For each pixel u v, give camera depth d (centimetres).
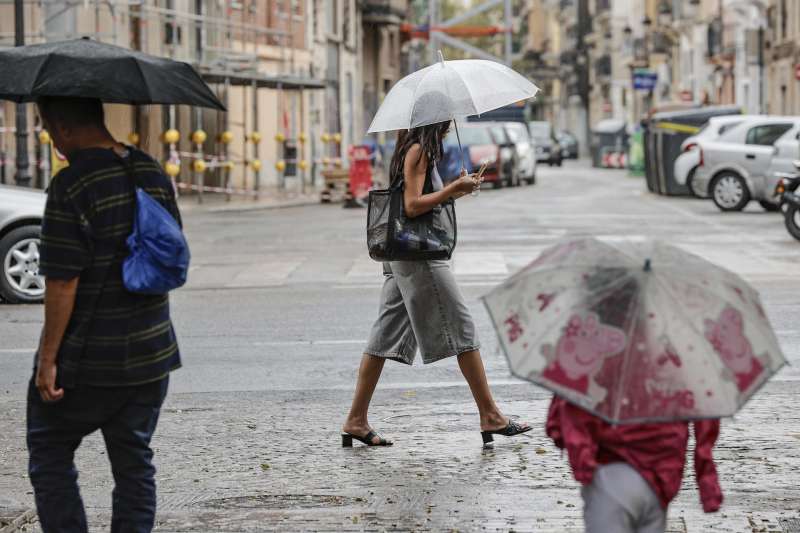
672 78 16625
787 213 4481
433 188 1571
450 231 1578
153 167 1052
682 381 830
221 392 2016
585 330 848
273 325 2692
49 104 1042
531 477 1501
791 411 1816
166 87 1066
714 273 870
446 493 1440
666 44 16625
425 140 1545
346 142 11888
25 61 1052
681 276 853
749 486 1450
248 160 7681
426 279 1579
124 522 1066
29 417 1065
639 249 877
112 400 1041
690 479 1479
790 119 6178
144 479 1070
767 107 12775
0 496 1457
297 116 9994
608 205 6725
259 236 4931
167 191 1056
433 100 1536
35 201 3206
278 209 6912
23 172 5388
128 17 6556
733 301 857
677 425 889
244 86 7838
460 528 1311
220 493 1459
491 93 1563
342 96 11725
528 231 4953
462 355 1614
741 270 3534
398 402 1922
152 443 1697
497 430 1639
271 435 1734
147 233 1023
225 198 7644
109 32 6481
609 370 838
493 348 2370
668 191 7538
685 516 1339
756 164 6084
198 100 1091
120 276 1029
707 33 14288
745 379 844
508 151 9319
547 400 1919
